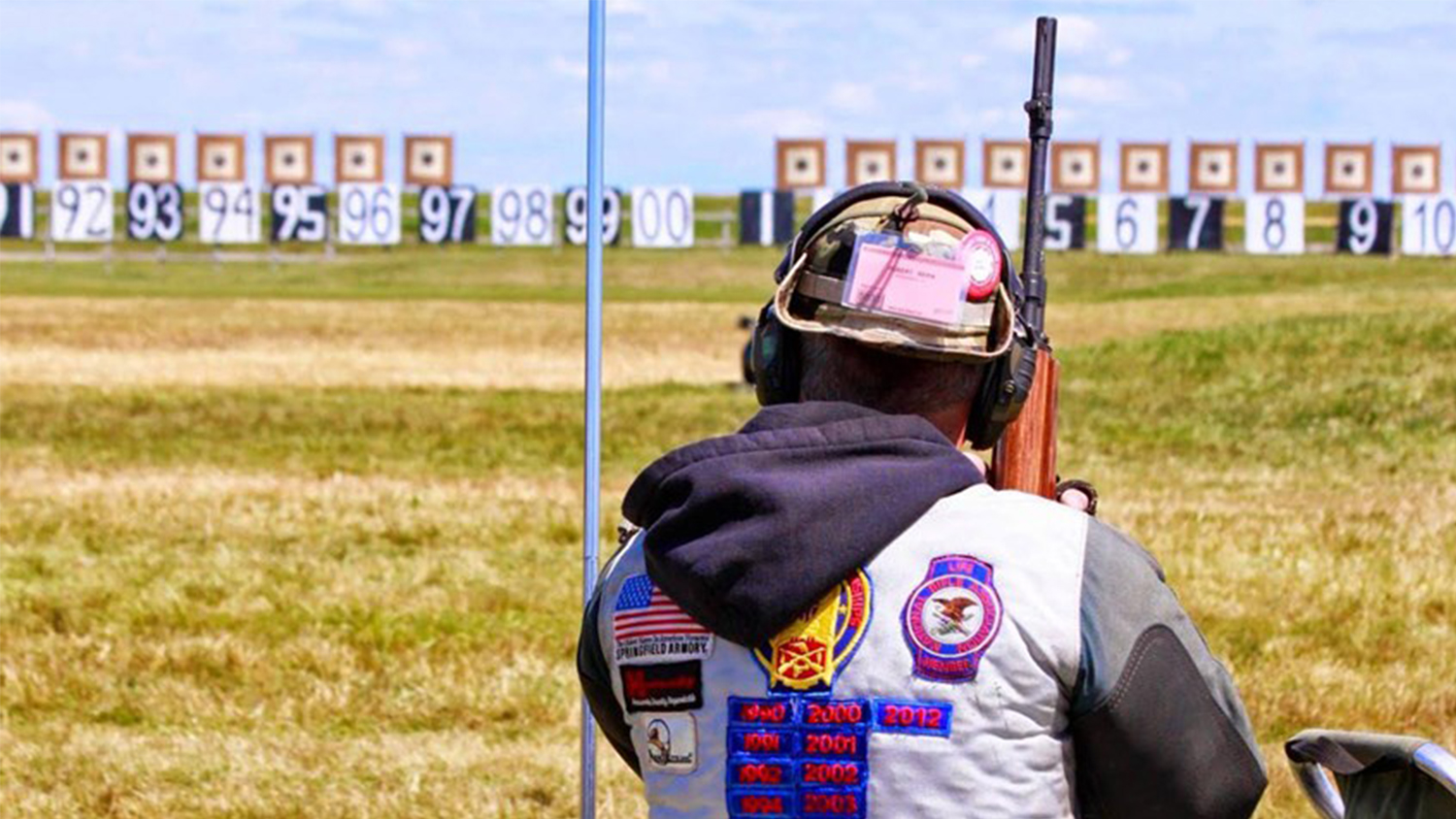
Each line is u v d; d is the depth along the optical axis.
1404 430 27.39
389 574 16.41
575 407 32.31
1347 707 11.77
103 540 18.33
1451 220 88.75
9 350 43.12
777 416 3.70
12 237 97.00
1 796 10.24
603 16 5.84
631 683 3.76
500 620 14.59
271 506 20.41
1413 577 15.88
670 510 3.69
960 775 3.48
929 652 3.52
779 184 95.56
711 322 54.09
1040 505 3.67
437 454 25.86
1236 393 31.23
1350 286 71.81
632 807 9.79
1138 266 85.25
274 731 11.63
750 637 3.57
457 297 69.62
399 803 10.03
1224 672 3.68
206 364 40.75
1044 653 3.49
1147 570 3.63
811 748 3.55
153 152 96.00
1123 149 91.31
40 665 13.01
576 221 96.62
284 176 96.81
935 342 3.74
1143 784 3.56
